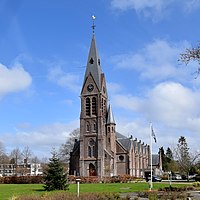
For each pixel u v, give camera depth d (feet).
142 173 403.34
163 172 443.73
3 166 510.58
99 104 332.19
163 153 496.64
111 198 81.25
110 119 343.26
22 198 74.84
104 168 317.83
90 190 137.08
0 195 107.24
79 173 321.93
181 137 449.48
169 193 112.47
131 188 155.53
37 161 548.72
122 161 345.10
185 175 329.11
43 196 77.77
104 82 347.77
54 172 134.62
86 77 343.05
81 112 335.67
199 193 122.62
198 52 53.57
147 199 96.99
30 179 240.32
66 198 75.15
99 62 350.64
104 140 330.34
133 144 367.66
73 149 357.00
